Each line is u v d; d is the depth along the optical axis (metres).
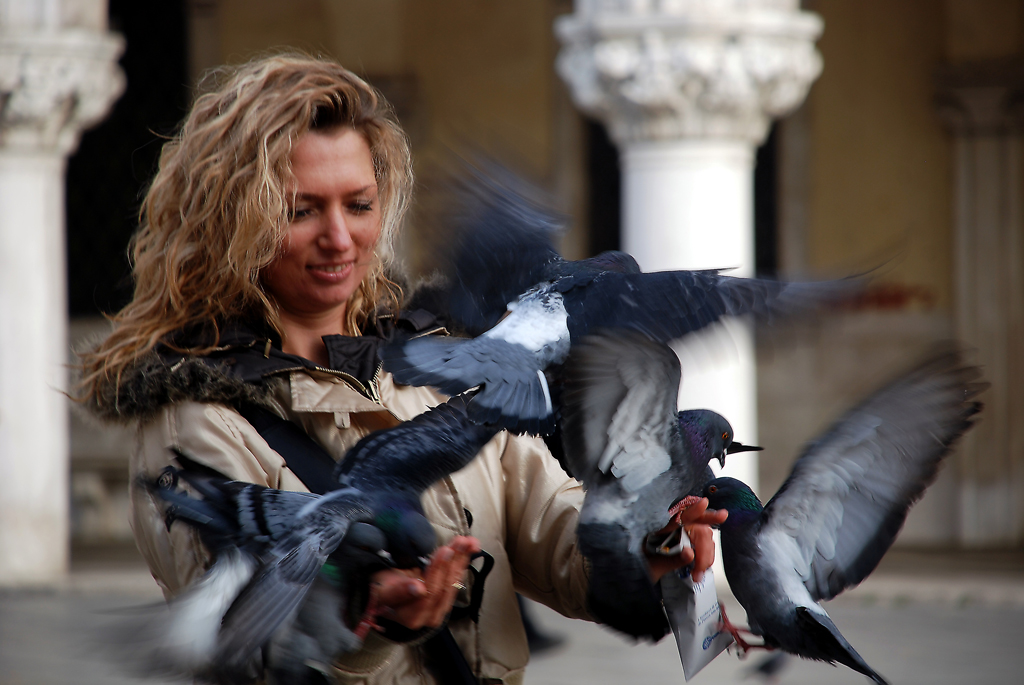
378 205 3.45
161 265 3.32
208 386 3.10
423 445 2.78
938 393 2.66
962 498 19.98
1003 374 19.98
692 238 13.29
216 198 3.22
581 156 21.11
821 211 20.66
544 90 21.08
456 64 21.06
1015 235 20.02
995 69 19.66
